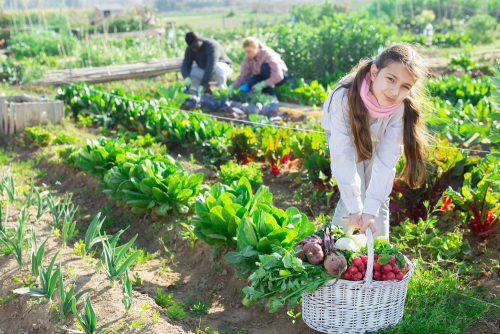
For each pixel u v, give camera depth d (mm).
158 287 5469
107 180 7285
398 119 4305
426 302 4645
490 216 5809
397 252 4211
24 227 6191
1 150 9938
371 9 32906
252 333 4711
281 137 8344
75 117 11891
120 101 11109
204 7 64438
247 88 12547
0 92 13766
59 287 4602
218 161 8852
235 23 42125
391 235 5992
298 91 13445
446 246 5441
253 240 4918
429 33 23141
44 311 4758
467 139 8352
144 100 11133
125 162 7164
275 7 43906
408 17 31656
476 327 4453
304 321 4488
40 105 10656
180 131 9633
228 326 4828
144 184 6723
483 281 5133
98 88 12906
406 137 4336
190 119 9711
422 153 4457
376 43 16062
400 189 6359
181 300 5270
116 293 4879
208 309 5152
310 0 34438
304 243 4277
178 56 21766
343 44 16141
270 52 12383
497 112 5273
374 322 4176
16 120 10461
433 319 4367
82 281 5078
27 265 5441
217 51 12805
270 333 4688
